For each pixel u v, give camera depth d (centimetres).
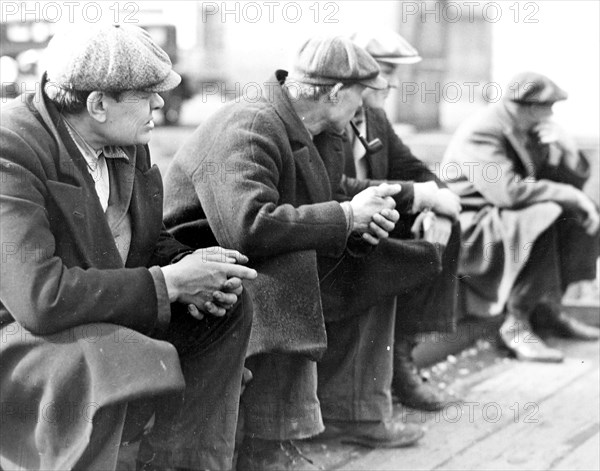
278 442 332
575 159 537
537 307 533
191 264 278
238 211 320
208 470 289
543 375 471
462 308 504
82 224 270
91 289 259
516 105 511
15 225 255
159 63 280
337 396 370
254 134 331
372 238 341
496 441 382
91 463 255
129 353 254
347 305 358
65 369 255
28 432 264
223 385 291
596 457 367
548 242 502
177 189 346
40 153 266
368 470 351
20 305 253
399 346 417
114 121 278
